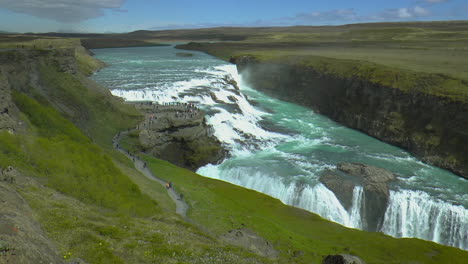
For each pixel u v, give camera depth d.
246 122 77.50
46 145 34.78
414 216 48.47
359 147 70.88
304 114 96.69
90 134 53.97
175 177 49.09
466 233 44.84
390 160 64.25
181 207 37.81
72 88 61.31
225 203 41.97
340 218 49.16
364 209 50.12
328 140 74.38
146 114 66.44
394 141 73.44
